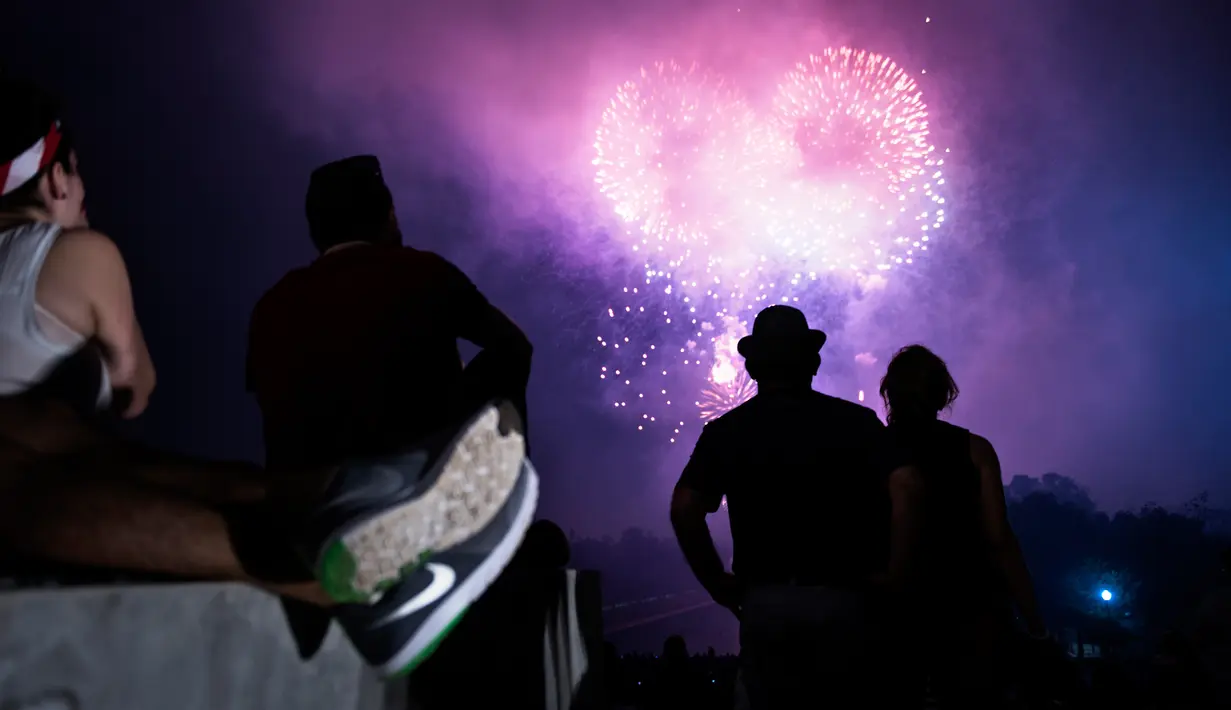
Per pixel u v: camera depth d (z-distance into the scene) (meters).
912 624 2.97
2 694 0.75
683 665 9.77
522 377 1.90
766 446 2.77
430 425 1.75
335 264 1.80
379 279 1.77
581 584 2.54
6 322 1.52
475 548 1.25
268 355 1.75
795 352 2.87
